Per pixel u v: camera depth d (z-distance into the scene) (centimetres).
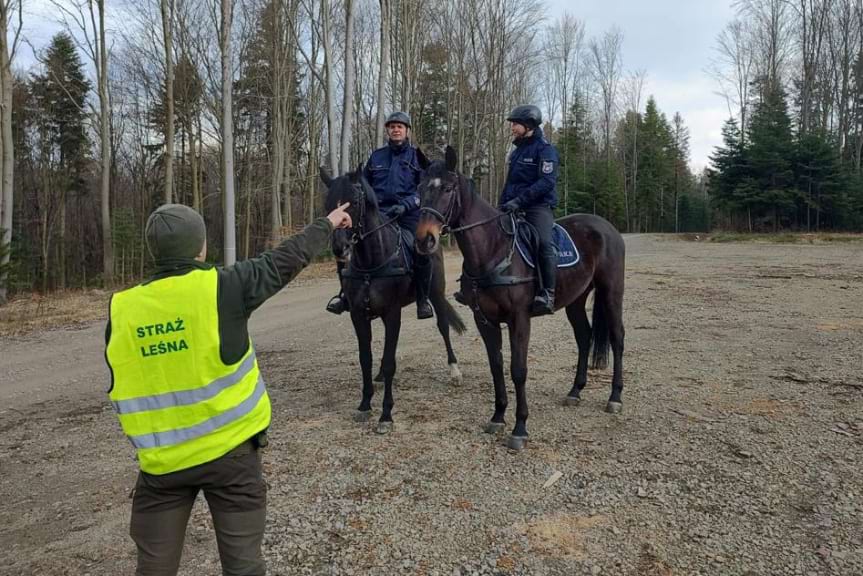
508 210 477
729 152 3534
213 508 226
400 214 539
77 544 349
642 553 320
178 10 2492
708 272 1584
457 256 2427
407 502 380
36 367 812
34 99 3005
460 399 587
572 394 561
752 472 404
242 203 3322
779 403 535
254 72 2942
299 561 319
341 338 923
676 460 428
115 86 3106
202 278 216
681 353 730
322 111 3117
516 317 472
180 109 2961
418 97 3409
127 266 2825
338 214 257
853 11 3681
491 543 333
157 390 210
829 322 870
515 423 505
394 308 522
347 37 1719
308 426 523
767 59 4081
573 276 520
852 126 3872
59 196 3164
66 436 534
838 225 3228
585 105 6088
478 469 426
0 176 1650
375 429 509
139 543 221
